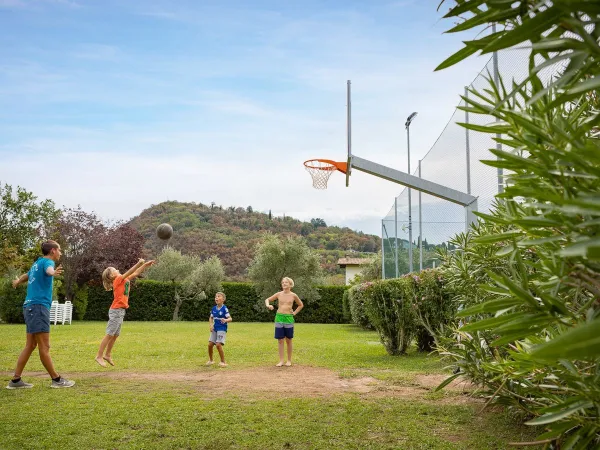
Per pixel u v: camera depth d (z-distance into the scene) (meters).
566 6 0.79
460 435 4.11
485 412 4.85
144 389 6.19
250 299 27.17
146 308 26.19
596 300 1.39
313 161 10.25
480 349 3.56
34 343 6.21
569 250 0.77
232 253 54.66
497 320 1.25
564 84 0.95
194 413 4.88
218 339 8.44
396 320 9.83
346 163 9.96
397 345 9.90
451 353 3.92
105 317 25.62
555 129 1.06
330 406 5.20
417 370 7.85
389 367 8.21
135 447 3.76
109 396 5.68
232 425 4.42
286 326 8.48
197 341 13.02
